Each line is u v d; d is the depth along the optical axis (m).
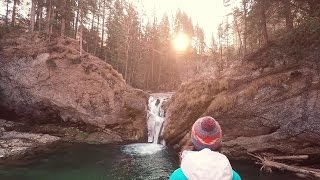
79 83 27.36
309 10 17.14
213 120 2.03
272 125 18.22
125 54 56.62
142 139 27.12
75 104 26.92
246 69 19.92
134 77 58.66
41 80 27.31
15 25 38.41
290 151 18.09
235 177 1.89
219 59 63.50
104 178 14.44
